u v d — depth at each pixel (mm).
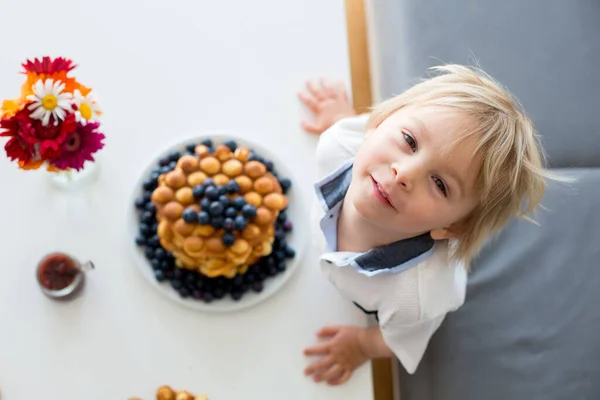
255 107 1071
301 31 1099
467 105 787
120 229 1011
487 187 800
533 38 1107
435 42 1097
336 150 981
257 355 983
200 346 981
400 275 892
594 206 1056
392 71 1113
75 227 1005
